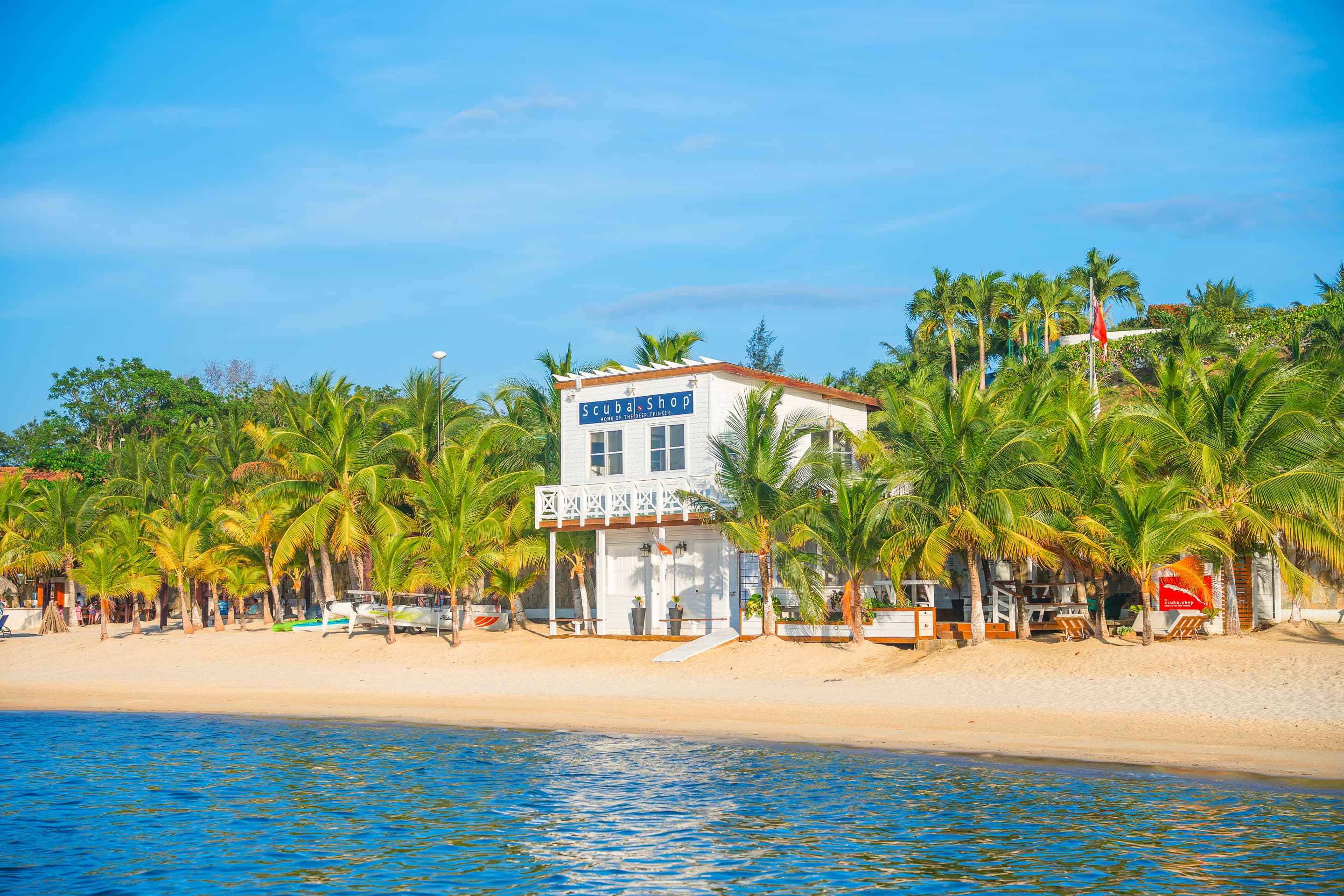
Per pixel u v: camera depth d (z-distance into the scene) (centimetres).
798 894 1413
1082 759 2041
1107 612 3262
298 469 4378
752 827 1714
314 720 2812
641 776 2067
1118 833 1608
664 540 3688
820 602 3180
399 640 3938
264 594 5509
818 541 3241
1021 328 6694
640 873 1512
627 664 3278
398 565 3859
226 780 2136
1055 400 3425
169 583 4894
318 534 4222
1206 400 3031
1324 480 2794
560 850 1622
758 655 3183
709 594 3641
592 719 2648
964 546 3030
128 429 8631
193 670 3738
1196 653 2742
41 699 3341
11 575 5925
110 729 2773
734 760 2170
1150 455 3173
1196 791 1803
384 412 4616
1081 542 2911
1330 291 4878
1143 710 2359
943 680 2758
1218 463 2944
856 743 2267
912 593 3569
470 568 3784
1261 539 2991
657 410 3697
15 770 2264
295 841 1706
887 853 1565
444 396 4838
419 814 1845
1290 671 2536
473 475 3847
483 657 3541
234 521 4547
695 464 3603
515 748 2372
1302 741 2066
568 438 3903
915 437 3048
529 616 4916
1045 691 2570
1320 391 3045
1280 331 4822
